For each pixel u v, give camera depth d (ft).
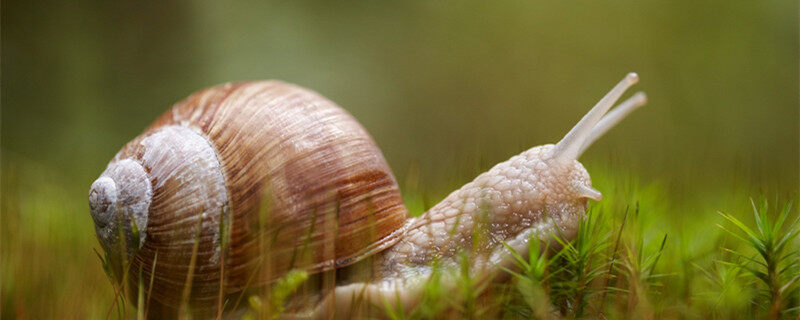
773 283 0.77
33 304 0.84
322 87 2.08
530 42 2.31
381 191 0.82
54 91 1.74
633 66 2.12
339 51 2.21
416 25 2.36
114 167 0.81
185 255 0.80
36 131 1.67
